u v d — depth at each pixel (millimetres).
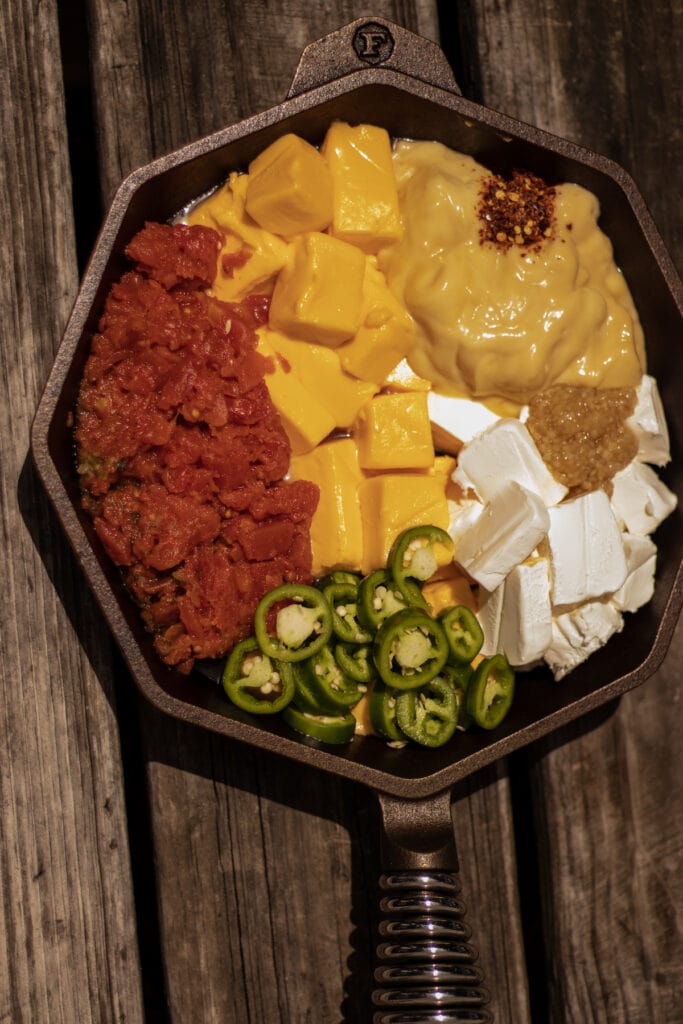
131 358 704
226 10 777
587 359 739
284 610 716
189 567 706
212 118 775
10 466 755
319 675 717
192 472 707
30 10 767
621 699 803
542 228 729
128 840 793
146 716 770
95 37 770
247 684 718
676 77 813
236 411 713
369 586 721
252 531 716
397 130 732
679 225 808
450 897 709
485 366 726
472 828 791
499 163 743
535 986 833
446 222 718
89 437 697
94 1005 759
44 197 764
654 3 813
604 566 732
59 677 760
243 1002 768
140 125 771
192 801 770
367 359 725
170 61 774
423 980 698
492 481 735
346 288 716
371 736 740
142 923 831
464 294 721
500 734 720
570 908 794
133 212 694
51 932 757
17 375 757
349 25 712
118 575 708
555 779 796
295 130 719
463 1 799
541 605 727
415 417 729
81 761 762
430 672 720
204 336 709
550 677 756
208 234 716
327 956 774
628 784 801
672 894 801
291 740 692
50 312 761
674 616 729
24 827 756
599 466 739
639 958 797
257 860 773
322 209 713
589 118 802
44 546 759
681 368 740
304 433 726
